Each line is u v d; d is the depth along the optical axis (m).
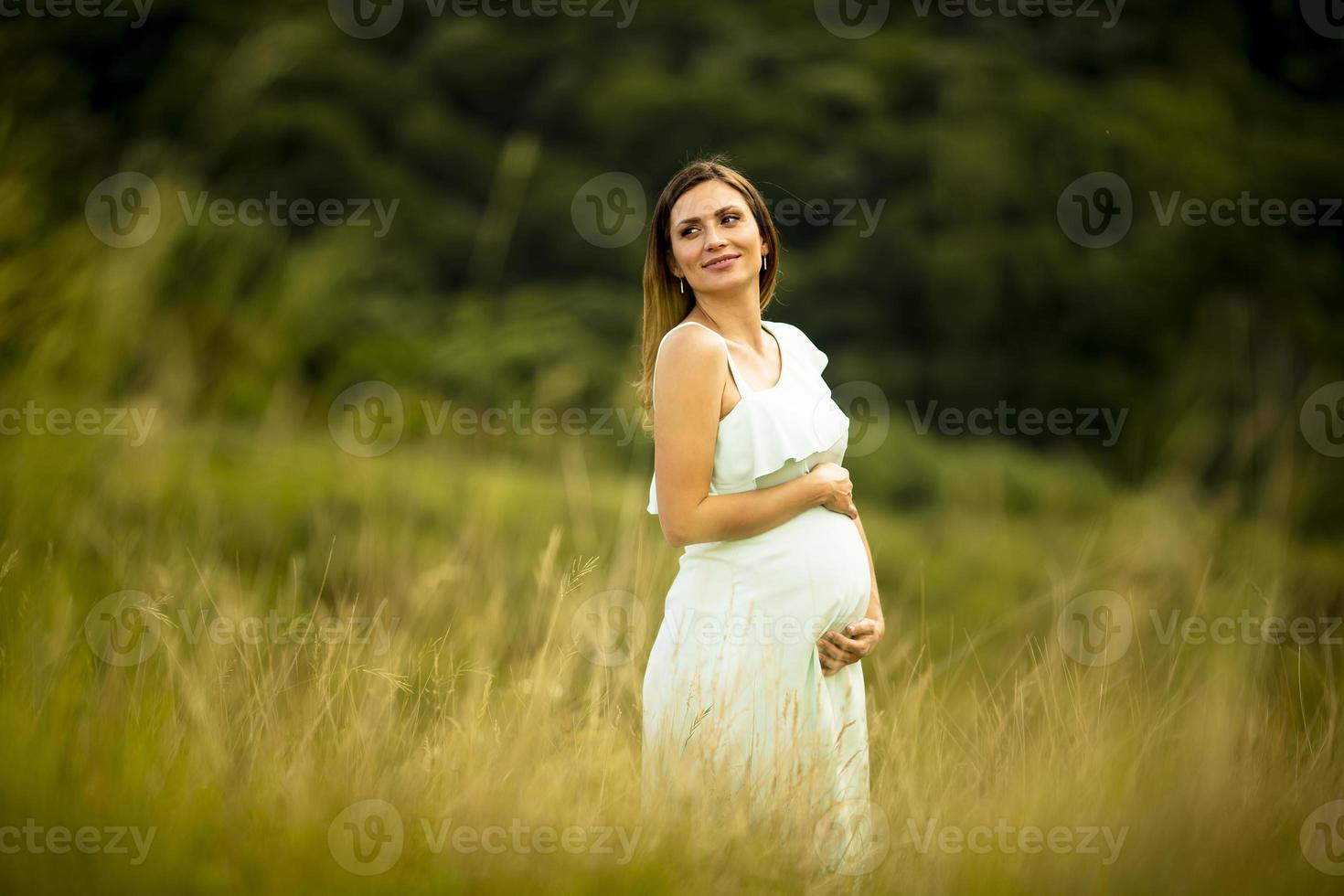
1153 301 41.81
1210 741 10.98
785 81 43.47
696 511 9.34
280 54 34.12
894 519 32.94
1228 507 22.28
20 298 16.75
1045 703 11.42
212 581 13.53
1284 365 40.81
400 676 10.96
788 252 42.06
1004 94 43.50
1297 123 46.66
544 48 44.69
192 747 9.70
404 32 45.88
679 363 9.41
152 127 36.38
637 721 11.51
